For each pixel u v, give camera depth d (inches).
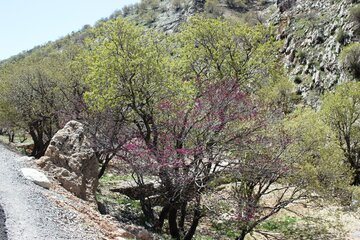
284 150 533.0
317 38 1817.2
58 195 406.3
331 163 563.8
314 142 562.6
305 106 1551.4
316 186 525.7
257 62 694.5
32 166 481.4
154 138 549.6
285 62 1921.8
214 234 598.9
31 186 387.5
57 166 494.3
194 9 3582.7
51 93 975.0
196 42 693.9
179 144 527.5
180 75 658.8
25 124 1093.1
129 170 622.8
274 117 553.3
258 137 519.8
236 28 700.7
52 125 1073.5
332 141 664.4
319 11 2025.1
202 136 521.0
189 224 642.8
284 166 504.7
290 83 1494.8
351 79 1496.1
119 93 554.6
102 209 535.2
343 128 978.7
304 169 525.7
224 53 682.8
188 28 709.9
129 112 599.8
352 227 589.6
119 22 566.3
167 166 503.2
